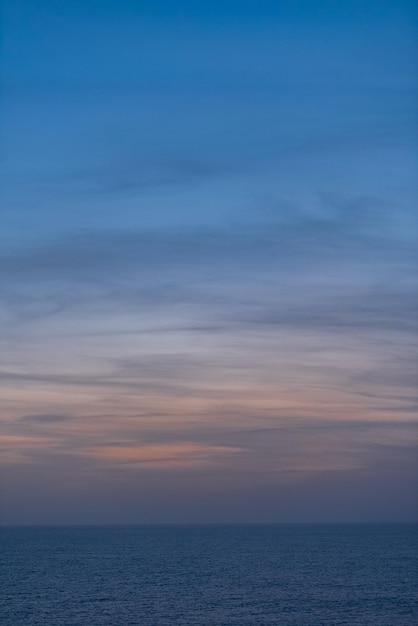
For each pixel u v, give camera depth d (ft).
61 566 305.32
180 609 175.22
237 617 163.12
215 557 359.66
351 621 157.28
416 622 155.02
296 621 157.58
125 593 206.39
